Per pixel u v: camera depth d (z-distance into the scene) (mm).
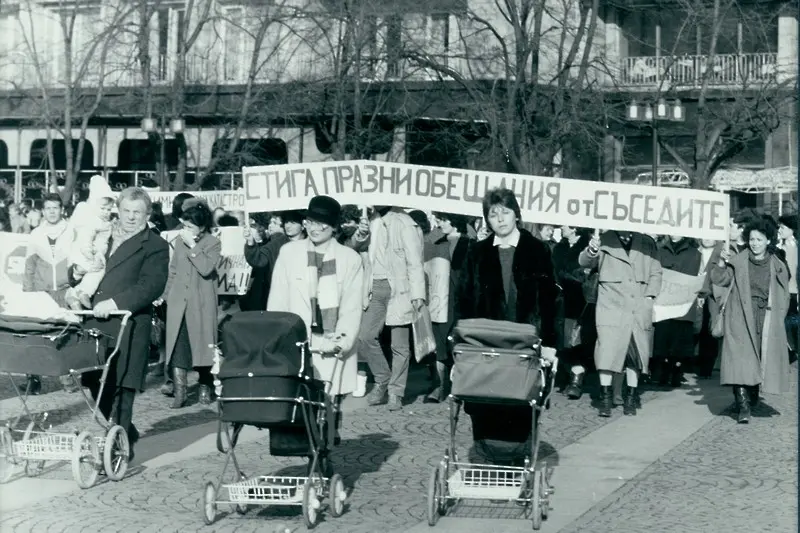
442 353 17734
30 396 17672
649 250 16859
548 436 14961
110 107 45188
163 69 45375
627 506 11203
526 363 10453
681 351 19422
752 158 45062
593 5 37219
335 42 41312
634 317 16609
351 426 15656
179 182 42250
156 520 10406
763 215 16156
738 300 15992
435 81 40031
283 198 17406
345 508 10984
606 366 16453
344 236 19969
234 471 12477
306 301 10992
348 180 17328
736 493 11766
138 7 41750
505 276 11641
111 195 14273
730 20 45000
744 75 41906
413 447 14125
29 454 11711
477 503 11297
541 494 10656
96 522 10312
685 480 12383
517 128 35719
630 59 46500
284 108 41438
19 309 11195
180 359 17016
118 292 12086
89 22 46344
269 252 17781
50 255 17344
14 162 47531
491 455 11352
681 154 45875
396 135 41250
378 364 17375
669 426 15797
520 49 36000
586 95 37562
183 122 41906
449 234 20047
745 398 16062
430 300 17734
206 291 17016
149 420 16016
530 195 17250
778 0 44219
